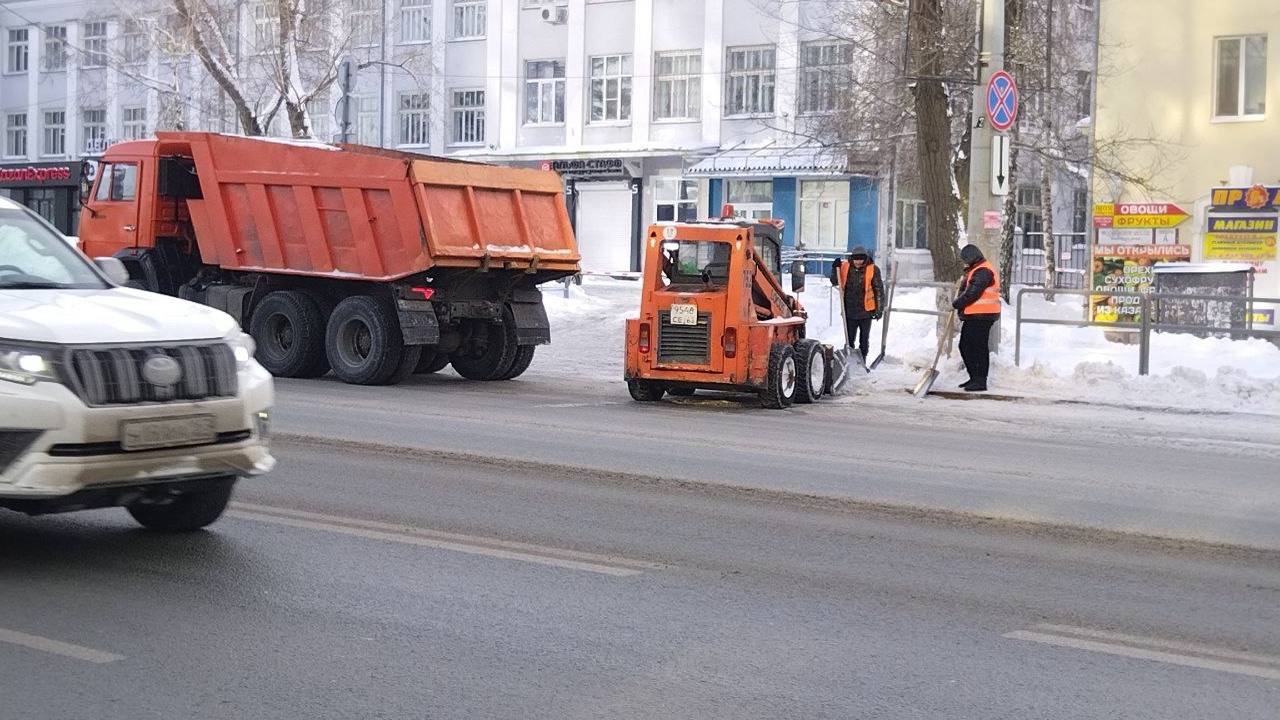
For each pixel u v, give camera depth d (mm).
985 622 6797
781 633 6508
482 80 54344
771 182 48656
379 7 54375
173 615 6594
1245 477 11930
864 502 10094
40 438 6996
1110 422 16031
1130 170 29031
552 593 7156
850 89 36062
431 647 6152
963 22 27766
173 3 40906
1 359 7027
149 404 7320
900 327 25172
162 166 20047
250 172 19016
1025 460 12648
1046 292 20141
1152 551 8617
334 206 18406
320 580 7312
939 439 14125
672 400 17531
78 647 6047
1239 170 28078
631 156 50312
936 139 24438
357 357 18453
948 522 9414
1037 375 18984
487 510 9359
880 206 46469
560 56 52781
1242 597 7453
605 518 9211
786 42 47500
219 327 7906
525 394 17844
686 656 6098
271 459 8117
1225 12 28297
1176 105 28859
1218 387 18016
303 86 43594
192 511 8258
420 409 15367
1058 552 8523
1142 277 27750
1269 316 27250
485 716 5254
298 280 19297
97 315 7500
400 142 55969
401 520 8922
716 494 10250
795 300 18188
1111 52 29422
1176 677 5945
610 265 52469
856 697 5570
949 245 24703
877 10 33062
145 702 5348
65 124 61375
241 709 5285
